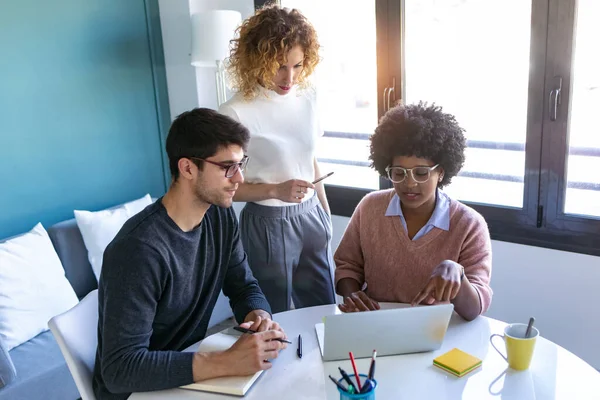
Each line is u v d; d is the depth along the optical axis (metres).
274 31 1.70
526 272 2.36
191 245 1.34
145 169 3.16
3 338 2.10
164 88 3.20
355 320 1.23
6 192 2.51
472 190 2.51
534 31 2.12
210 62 2.85
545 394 1.12
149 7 3.04
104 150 2.92
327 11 2.79
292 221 1.87
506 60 2.28
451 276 1.35
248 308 1.52
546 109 2.15
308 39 1.78
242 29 1.78
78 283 2.57
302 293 2.02
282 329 1.42
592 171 2.17
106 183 2.96
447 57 2.44
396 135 1.54
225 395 1.17
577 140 2.16
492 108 2.37
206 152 1.25
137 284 1.22
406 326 1.26
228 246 1.51
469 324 1.43
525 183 2.28
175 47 3.08
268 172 1.85
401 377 1.20
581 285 2.23
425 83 2.54
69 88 2.71
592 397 1.11
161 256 1.26
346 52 2.77
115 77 2.93
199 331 1.52
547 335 2.36
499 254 2.42
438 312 1.25
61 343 1.31
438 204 1.60
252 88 1.79
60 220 2.75
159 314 1.34
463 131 1.61
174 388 1.21
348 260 1.75
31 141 2.58
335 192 2.89
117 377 1.20
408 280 1.61
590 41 2.04
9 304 2.15
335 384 1.09
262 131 1.82
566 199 2.23
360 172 2.90
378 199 1.71
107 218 2.63
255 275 1.92
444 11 2.39
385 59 2.55
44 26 2.57
